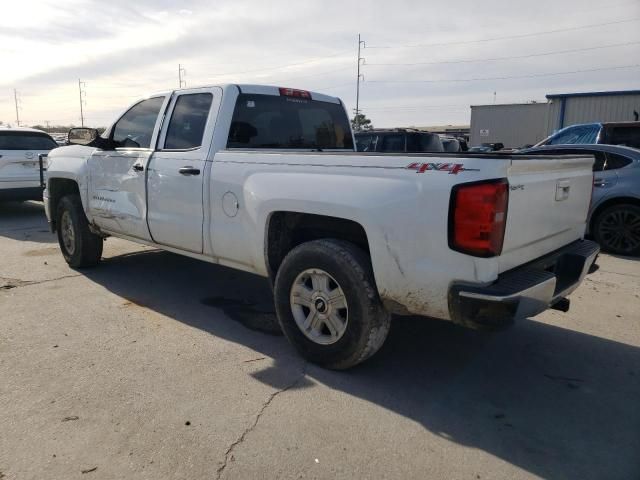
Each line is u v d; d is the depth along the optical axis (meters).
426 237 3.05
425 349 4.15
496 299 2.82
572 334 4.53
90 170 5.71
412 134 11.72
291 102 5.05
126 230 5.34
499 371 3.79
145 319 4.68
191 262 6.73
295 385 3.50
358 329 3.44
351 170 3.39
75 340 4.19
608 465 2.72
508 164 2.88
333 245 3.51
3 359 3.82
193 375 3.61
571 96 25.42
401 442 2.88
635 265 7.06
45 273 6.17
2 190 10.25
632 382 3.66
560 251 3.75
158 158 4.82
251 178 3.96
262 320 4.71
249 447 2.80
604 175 7.81
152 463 2.66
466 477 2.60
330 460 2.71
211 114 4.50
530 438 2.96
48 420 3.03
